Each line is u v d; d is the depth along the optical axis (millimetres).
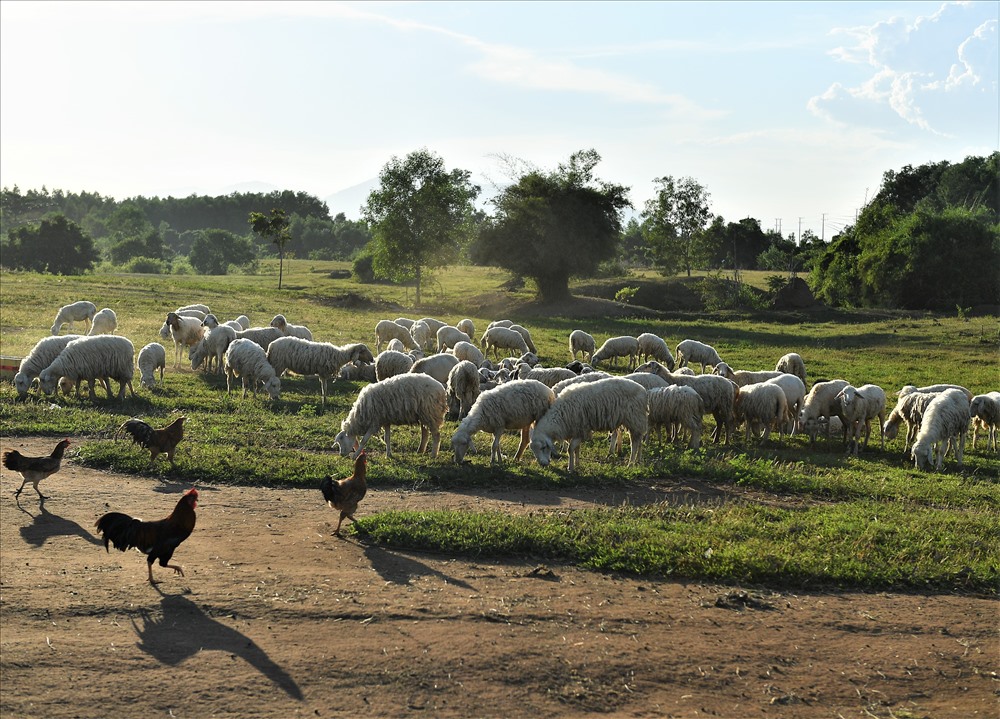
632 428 16109
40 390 21047
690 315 67062
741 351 44531
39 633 7980
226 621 8430
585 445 18859
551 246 70375
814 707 7289
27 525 11422
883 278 75875
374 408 15969
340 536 11414
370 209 74438
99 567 9852
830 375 36375
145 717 6559
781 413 20609
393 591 9367
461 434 15727
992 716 7145
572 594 9562
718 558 10656
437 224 72562
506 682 7391
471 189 74688
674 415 18688
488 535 11188
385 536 11180
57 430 17281
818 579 10414
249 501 13133
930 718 7145
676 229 101250
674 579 10328
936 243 72438
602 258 74875
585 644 8219
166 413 19875
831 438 23297
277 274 119812
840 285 83312
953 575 10664
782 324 61750
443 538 11094
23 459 12492
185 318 29188
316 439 17578
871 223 85500
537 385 16203
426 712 6836
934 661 8242
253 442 17156
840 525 12438
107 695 6871
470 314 65188
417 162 72562
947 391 20422
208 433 17672
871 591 10250
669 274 101812
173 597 8984
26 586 9117
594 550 10953
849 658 8250
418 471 15141
